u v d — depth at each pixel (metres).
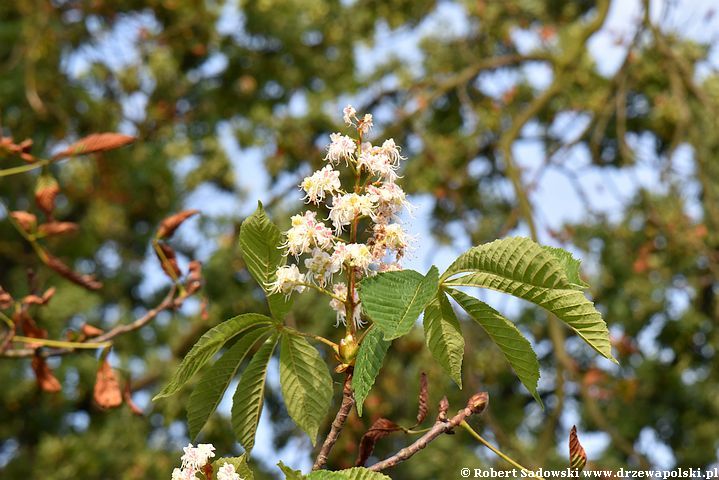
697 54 11.27
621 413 11.16
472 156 11.85
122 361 11.24
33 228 4.18
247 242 2.20
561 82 8.71
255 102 12.89
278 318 2.27
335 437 2.13
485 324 2.18
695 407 11.08
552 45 12.01
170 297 4.19
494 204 11.77
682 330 10.76
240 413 2.32
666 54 9.60
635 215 10.88
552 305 2.04
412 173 11.33
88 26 12.41
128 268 12.13
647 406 11.20
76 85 11.79
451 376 2.21
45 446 10.75
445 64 12.29
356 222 2.14
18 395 10.73
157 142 12.54
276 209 9.71
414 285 1.90
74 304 11.03
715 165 10.48
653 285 10.75
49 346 4.11
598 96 11.46
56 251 11.47
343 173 8.37
